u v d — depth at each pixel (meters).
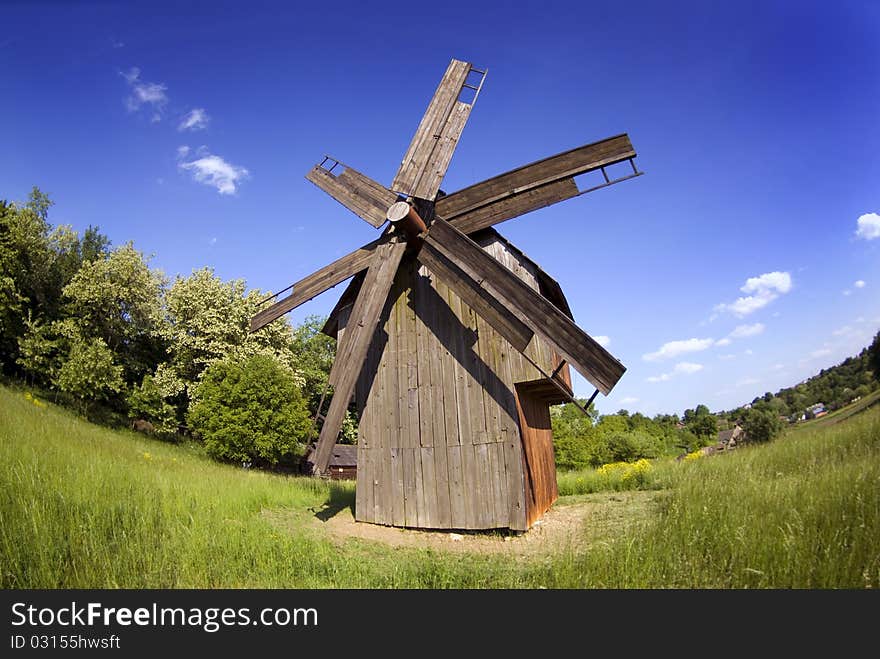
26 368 31.73
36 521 6.69
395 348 12.22
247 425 29.61
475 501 10.38
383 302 11.42
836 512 6.27
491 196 11.59
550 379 10.03
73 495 8.27
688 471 13.95
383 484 11.59
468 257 11.03
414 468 11.26
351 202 12.95
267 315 13.05
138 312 40.97
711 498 8.20
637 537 6.89
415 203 12.35
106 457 13.00
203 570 6.25
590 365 9.37
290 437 30.61
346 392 10.91
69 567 6.02
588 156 10.95
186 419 38.38
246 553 7.17
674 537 6.55
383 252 12.05
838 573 4.98
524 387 11.00
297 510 12.05
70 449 12.33
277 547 7.71
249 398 30.23
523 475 10.16
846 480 7.59
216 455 30.14
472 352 11.14
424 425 11.35
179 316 40.31
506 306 10.44
